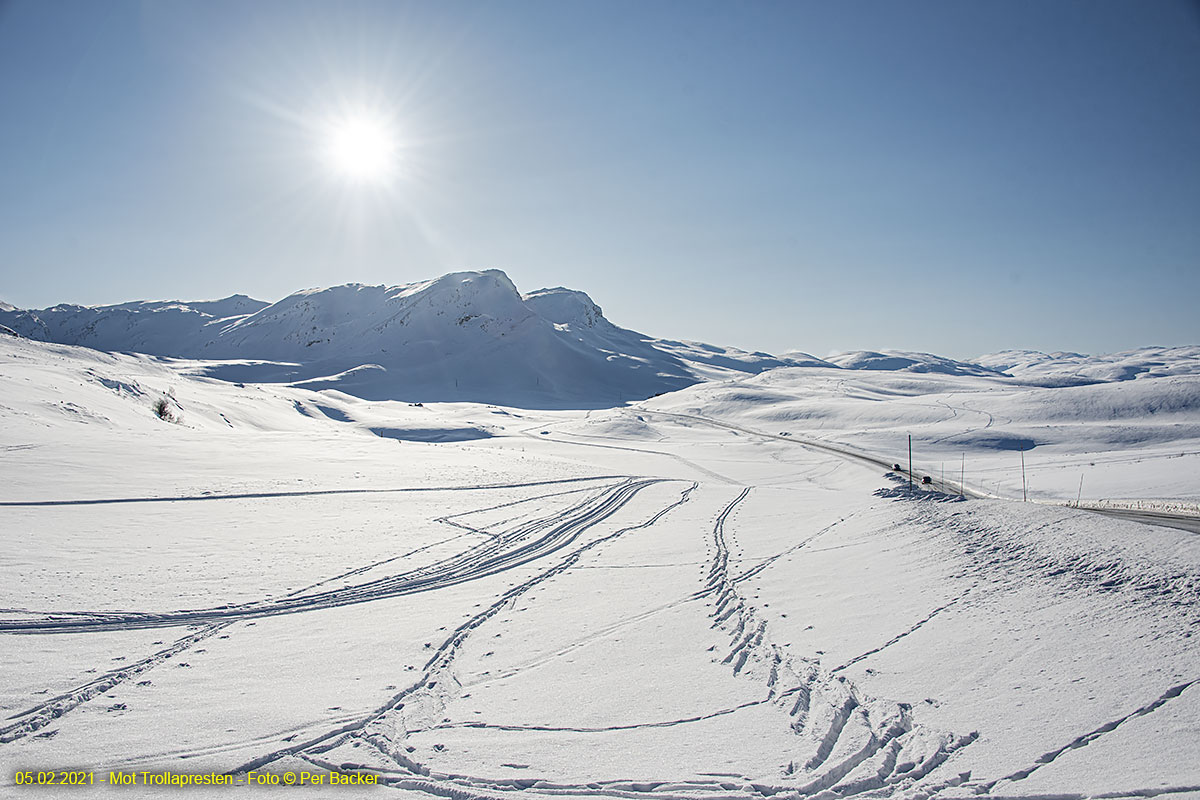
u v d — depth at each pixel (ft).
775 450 214.69
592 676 31.68
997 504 59.62
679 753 23.90
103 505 73.00
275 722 26.71
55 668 32.07
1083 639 29.55
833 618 38.34
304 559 56.70
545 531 72.84
